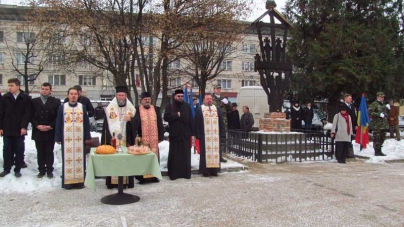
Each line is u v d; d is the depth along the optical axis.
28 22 16.66
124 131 7.27
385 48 18.31
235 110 13.80
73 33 14.63
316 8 19.62
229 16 16.09
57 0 14.23
